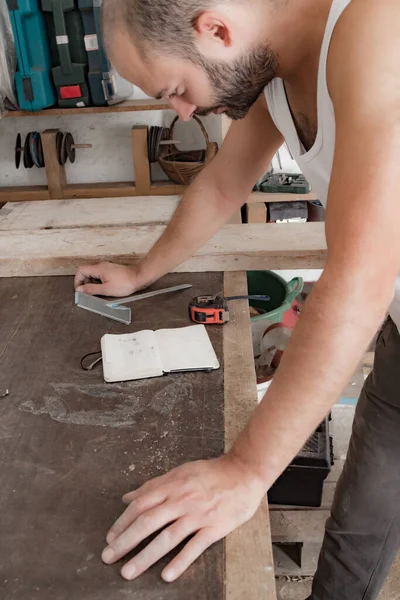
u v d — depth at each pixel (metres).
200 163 2.32
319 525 1.57
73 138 2.57
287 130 1.00
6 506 0.81
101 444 0.91
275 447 0.75
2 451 0.90
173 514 0.74
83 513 0.80
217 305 1.21
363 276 0.66
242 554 0.74
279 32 0.77
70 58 2.15
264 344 1.62
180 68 0.77
